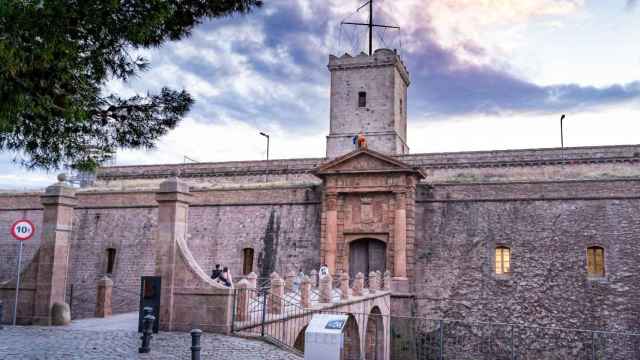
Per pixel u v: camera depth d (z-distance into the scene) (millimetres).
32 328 20266
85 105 12289
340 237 42688
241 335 18781
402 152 53875
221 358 15469
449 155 47188
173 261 20031
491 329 39344
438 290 40969
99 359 14742
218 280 24438
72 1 10758
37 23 10250
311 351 15312
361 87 52031
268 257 44906
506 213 40938
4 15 9797
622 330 37000
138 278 46844
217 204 47156
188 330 19531
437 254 41562
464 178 45000
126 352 15727
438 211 42344
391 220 41719
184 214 20891
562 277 38844
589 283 38250
